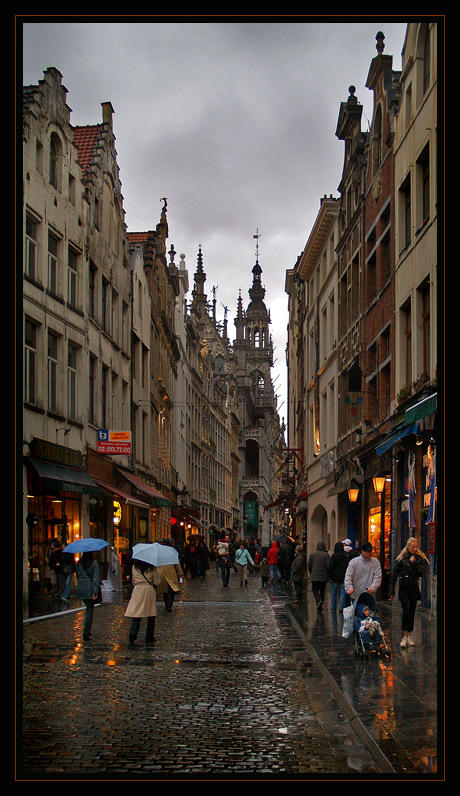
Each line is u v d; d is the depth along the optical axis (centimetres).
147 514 4041
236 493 10012
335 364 3681
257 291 12475
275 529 12588
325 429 4119
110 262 3238
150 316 4191
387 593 2155
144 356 4091
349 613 1298
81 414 2727
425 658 1152
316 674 1066
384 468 2425
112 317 3303
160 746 693
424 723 746
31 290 2261
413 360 2144
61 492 2505
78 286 2772
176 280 5462
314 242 4225
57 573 2131
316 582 2033
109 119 3297
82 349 2753
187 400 6209
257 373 12231
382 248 2672
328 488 3825
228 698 905
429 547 1797
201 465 7062
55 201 2497
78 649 1276
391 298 2452
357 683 959
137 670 1089
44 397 2342
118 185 3428
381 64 2677
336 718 804
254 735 735
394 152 2423
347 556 1858
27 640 1375
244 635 1495
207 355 7575
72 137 2702
